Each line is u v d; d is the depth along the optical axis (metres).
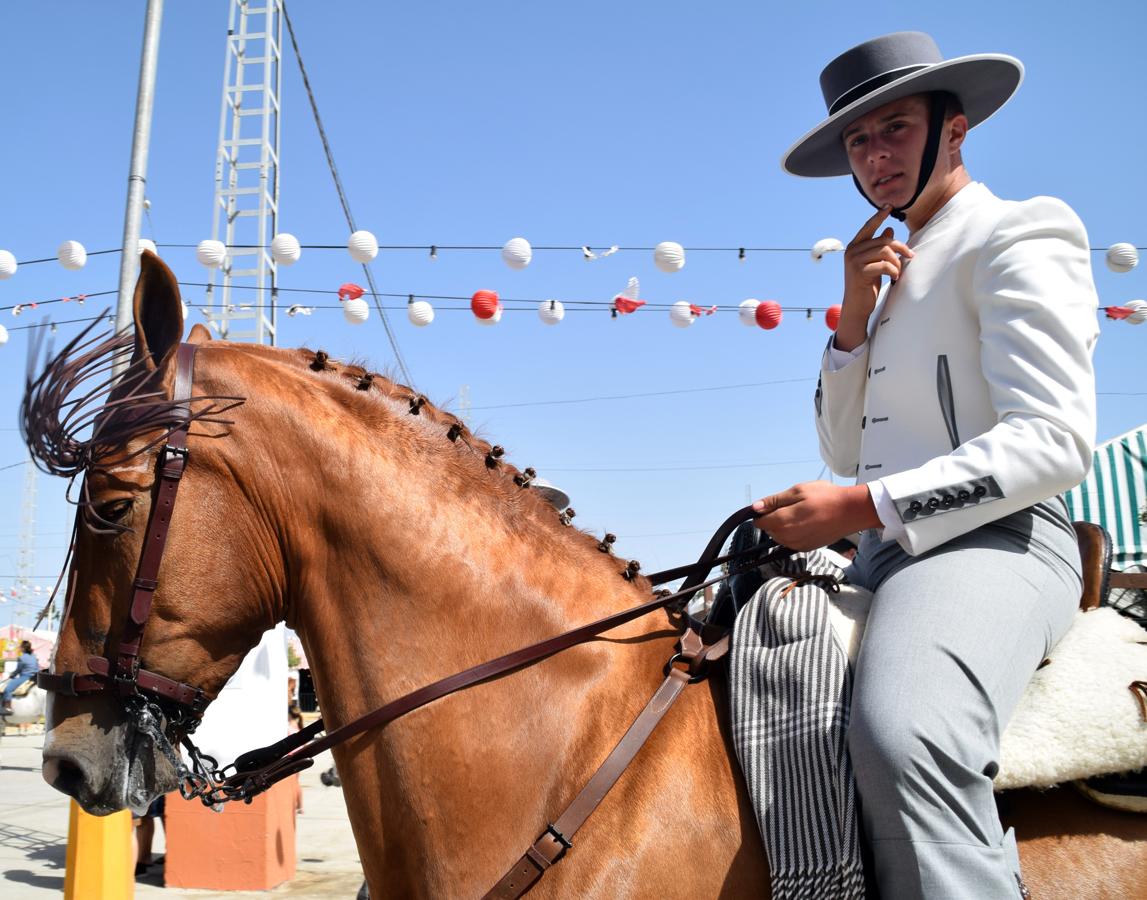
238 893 6.29
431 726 1.75
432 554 1.85
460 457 2.00
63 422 1.79
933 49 2.05
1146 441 3.83
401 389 2.06
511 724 1.75
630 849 1.63
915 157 1.99
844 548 2.38
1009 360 1.69
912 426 1.91
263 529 1.84
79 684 1.74
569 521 2.06
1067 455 1.61
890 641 1.62
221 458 1.80
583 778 1.71
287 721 6.70
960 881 1.49
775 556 1.92
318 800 11.02
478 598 1.84
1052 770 1.63
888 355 1.95
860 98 1.96
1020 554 1.72
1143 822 1.69
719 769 1.70
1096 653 1.75
